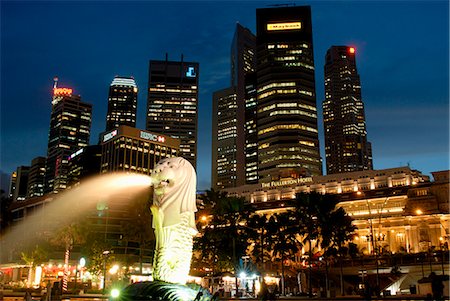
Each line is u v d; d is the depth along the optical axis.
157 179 19.34
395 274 77.94
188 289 17.78
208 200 72.75
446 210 128.50
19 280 100.62
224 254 67.69
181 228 18.92
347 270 83.88
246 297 61.62
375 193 139.62
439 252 80.88
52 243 80.69
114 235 105.38
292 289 82.31
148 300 17.14
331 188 155.25
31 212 135.12
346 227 68.81
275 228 71.81
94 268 78.00
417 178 148.38
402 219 126.12
